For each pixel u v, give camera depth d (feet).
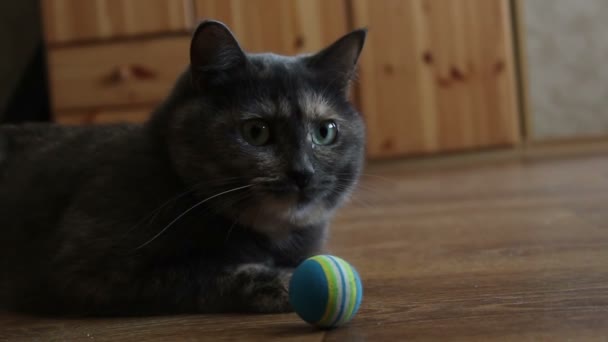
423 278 2.27
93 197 2.13
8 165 2.49
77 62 4.46
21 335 1.97
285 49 4.75
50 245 2.16
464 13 4.95
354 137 2.29
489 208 3.36
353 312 1.86
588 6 5.33
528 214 3.12
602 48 5.38
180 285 2.02
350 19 4.87
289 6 4.71
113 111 4.50
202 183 2.08
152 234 2.04
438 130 5.05
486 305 1.97
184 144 2.09
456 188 4.15
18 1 5.37
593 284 2.08
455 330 1.81
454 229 2.96
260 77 2.11
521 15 5.22
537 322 1.82
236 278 2.03
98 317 2.08
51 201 2.27
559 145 5.42
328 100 2.21
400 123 5.02
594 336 1.72
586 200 3.35
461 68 5.00
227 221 2.10
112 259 2.03
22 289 2.23
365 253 2.66
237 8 4.66
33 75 5.22
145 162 2.14
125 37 4.46
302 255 2.30
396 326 1.86
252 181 2.05
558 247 2.52
